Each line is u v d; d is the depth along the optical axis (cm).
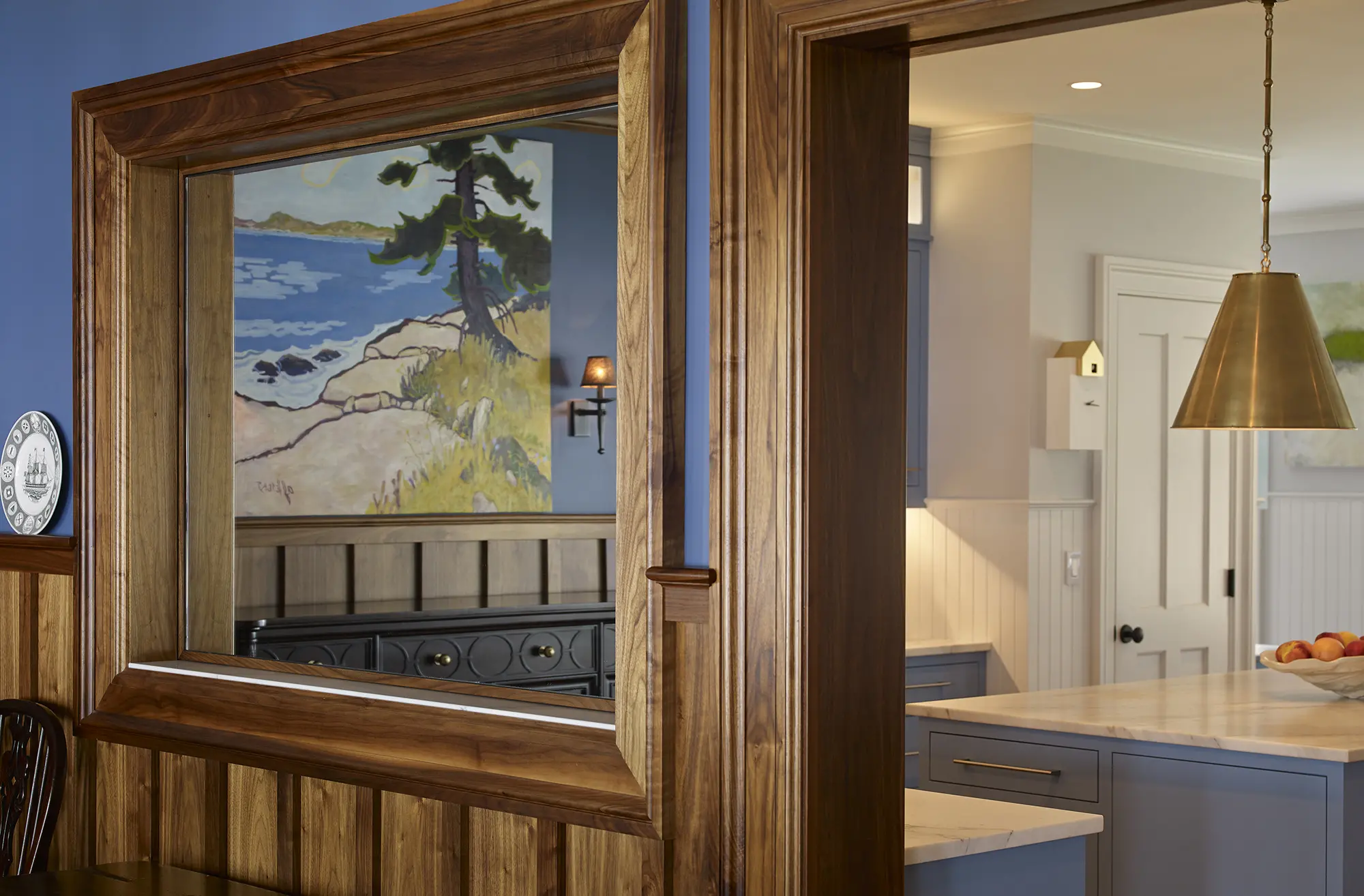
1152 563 556
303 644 301
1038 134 523
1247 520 585
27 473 320
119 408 300
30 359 321
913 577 562
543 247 305
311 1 269
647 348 215
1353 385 683
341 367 310
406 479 304
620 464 220
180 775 291
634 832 216
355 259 309
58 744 288
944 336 554
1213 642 575
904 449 213
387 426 308
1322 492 694
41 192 318
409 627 299
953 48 204
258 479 307
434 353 310
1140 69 447
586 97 242
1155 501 557
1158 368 559
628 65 219
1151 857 329
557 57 230
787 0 200
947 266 552
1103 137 541
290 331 310
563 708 242
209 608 308
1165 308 560
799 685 197
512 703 248
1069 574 535
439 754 245
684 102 215
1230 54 427
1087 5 184
